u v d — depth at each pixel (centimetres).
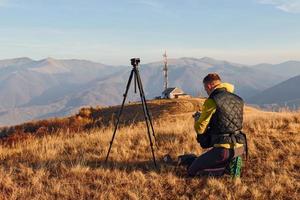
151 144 628
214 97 553
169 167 616
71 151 765
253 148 662
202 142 574
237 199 507
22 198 534
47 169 639
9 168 649
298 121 829
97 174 601
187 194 529
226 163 564
